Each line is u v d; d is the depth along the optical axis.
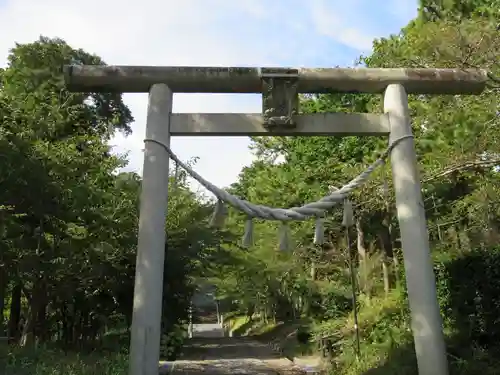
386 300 12.84
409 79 7.16
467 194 10.72
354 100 16.58
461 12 11.28
